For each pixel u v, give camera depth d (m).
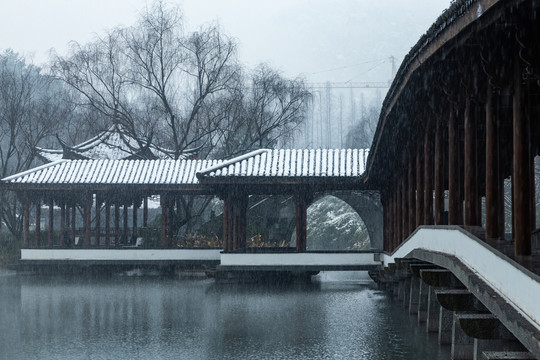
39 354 17.53
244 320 22.31
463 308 12.17
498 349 10.88
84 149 49.62
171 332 20.34
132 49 52.28
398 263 21.84
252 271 34.53
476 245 11.43
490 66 11.05
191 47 52.88
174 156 51.72
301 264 34.16
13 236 48.50
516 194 10.26
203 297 28.48
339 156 36.12
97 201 42.09
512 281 9.02
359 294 29.56
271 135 57.41
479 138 19.98
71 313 24.19
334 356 16.67
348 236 65.75
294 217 46.06
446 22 11.30
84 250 38.31
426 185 19.86
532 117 14.80
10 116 51.84
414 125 21.81
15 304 26.52
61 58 53.19
